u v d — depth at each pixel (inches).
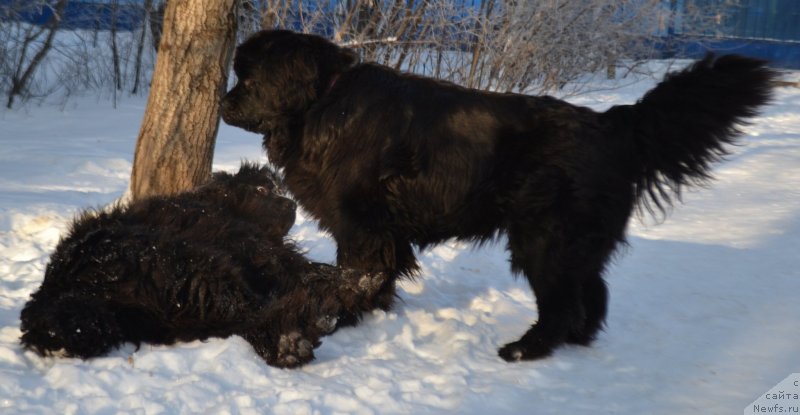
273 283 164.6
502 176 170.6
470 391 146.1
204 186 188.2
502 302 203.2
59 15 526.3
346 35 412.8
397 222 178.9
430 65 477.1
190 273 154.2
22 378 135.5
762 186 390.9
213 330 157.0
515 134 171.2
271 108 180.7
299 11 422.9
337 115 175.9
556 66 509.4
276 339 153.2
